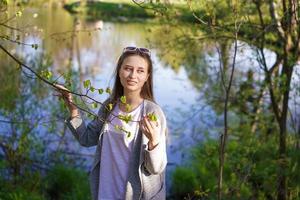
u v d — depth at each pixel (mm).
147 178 2805
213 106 7918
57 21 13211
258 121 6805
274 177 5586
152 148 2680
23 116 6293
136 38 15250
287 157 5715
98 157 2928
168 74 12773
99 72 12492
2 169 6273
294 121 6141
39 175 6496
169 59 8078
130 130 2816
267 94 6664
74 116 2979
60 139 6848
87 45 15102
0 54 5910
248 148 5590
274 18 5656
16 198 5898
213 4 5113
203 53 6988
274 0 5383
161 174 2871
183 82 11812
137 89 2869
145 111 2846
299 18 5188
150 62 2928
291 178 5508
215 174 6707
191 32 6359
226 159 6074
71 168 6859
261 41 5855
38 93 6340
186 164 7512
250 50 6590
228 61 6527
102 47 14875
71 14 12992
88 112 2514
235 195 5133
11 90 6301
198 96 10297
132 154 2814
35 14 4762
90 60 13594
